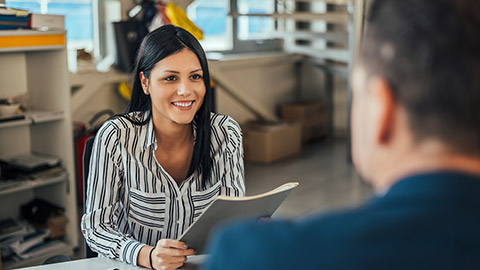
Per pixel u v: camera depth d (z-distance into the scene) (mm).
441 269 426
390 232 443
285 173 5559
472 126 440
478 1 444
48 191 3752
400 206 455
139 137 1812
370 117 488
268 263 466
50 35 3387
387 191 477
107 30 5039
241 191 1931
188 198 1852
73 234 3670
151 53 1752
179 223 1854
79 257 3570
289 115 6949
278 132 6094
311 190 4980
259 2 6926
